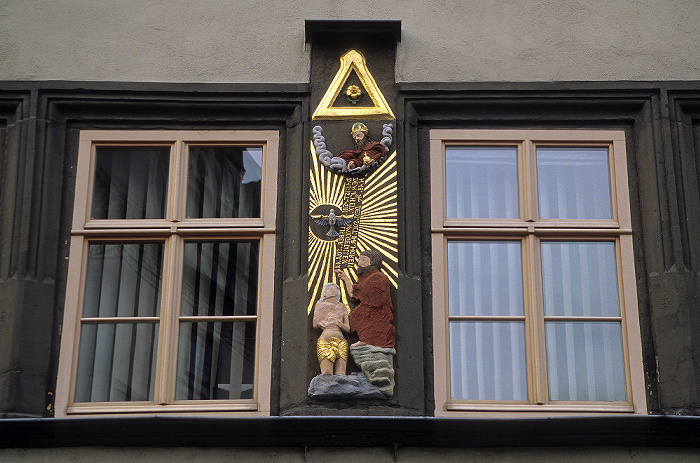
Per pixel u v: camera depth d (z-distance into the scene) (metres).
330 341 9.24
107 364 9.60
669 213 9.85
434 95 10.30
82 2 10.81
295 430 8.87
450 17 10.70
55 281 9.78
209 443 8.92
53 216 9.98
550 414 9.30
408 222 9.78
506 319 9.67
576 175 10.20
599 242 9.98
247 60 10.54
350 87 10.30
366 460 8.89
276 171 10.15
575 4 10.74
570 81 10.38
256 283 9.81
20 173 10.05
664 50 10.55
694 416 8.80
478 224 9.93
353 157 9.96
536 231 9.90
